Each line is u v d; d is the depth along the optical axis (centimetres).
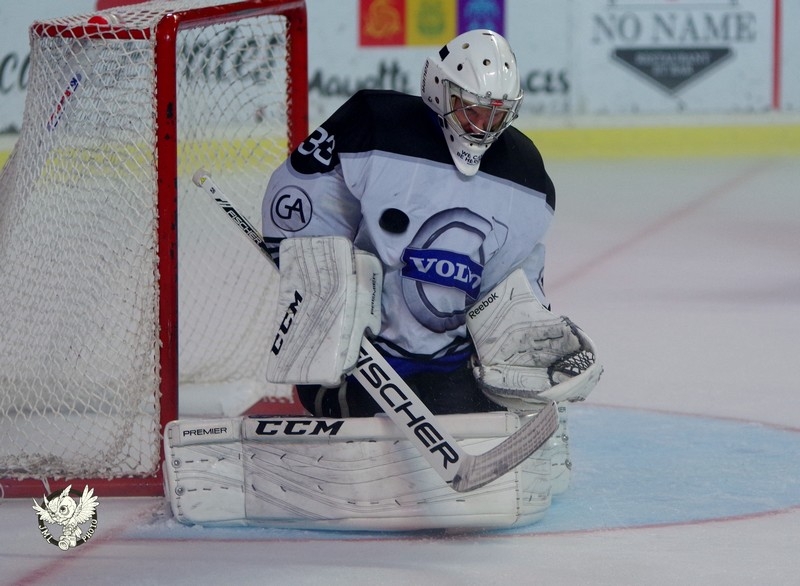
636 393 1432
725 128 3966
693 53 3934
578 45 3912
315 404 980
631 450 1177
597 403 1388
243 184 1375
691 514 960
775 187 3306
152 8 1163
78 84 1091
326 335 889
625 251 2530
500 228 959
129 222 1089
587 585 775
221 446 934
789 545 872
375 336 937
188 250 1462
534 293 1008
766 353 1638
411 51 3819
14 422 1137
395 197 928
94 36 1057
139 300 1095
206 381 1407
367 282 911
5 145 3375
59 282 1134
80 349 1156
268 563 831
